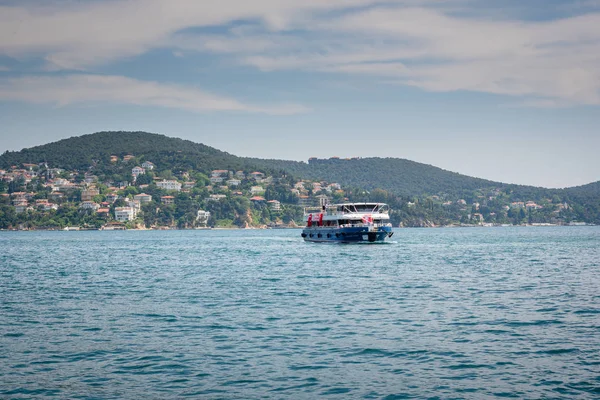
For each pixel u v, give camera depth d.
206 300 62.88
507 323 49.34
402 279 82.31
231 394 32.53
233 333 46.00
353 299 63.03
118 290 73.00
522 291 69.12
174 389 33.31
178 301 62.41
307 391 32.94
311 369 36.66
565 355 39.28
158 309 57.28
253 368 36.91
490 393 32.50
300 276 87.12
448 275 87.62
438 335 45.03
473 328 47.41
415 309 56.41
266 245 189.38
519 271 94.00
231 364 37.69
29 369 37.00
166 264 115.81
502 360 38.28
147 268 106.75
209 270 99.81
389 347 41.53
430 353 39.97
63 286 78.44
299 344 42.44
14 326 49.41
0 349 41.53
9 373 36.19
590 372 35.69
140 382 34.47
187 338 44.47
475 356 39.25
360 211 162.75
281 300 62.47
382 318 51.75
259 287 73.94
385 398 31.95
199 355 39.72
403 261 114.56
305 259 121.19
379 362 38.03
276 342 43.03
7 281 85.81
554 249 161.50
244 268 102.50
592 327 47.59
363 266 103.44
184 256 141.25
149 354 40.06
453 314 53.62
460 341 43.12
